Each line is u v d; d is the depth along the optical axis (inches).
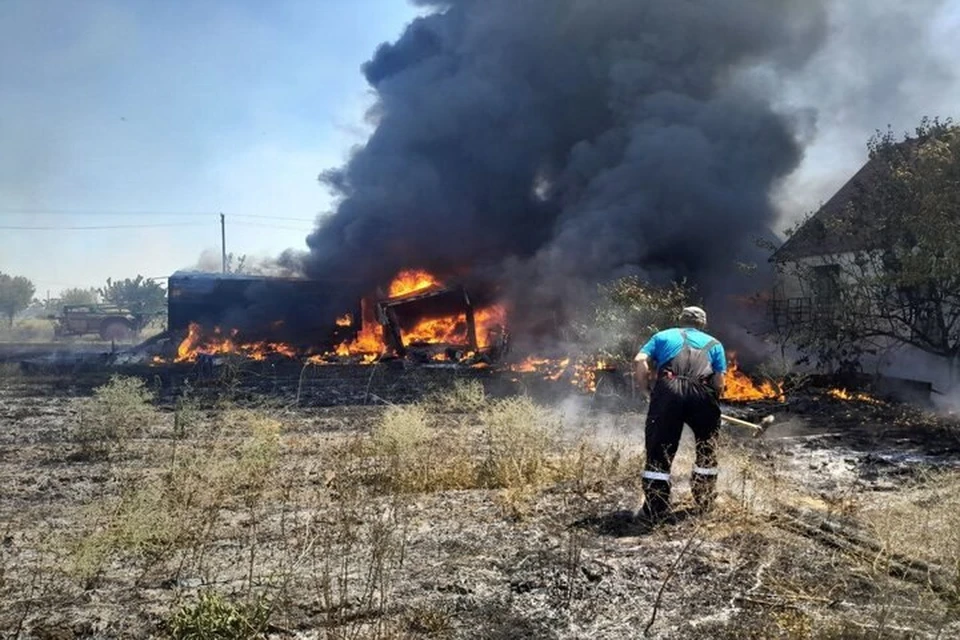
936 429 379.6
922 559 165.6
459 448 303.3
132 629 138.7
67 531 195.3
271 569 169.8
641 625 142.8
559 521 209.9
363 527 201.6
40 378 661.3
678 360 222.4
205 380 621.9
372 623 141.6
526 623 143.3
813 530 197.9
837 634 137.6
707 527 201.9
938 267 435.5
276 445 274.4
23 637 134.9
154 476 263.7
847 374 532.4
